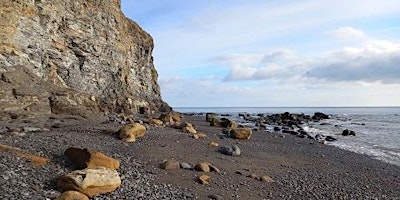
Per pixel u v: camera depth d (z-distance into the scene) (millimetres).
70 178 9852
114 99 45844
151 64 71625
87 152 12391
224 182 13414
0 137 16781
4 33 29547
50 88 32031
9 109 25391
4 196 8828
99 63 45938
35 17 34312
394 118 93562
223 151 19922
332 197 13242
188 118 60062
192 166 15148
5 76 27781
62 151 14242
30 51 32969
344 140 37656
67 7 40531
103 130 22562
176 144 20922
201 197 11141
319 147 29047
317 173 17719
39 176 10867
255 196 12180
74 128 23406
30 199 8898
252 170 16328
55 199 8969
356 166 21250
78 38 41875
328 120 78375
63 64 38750
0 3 29438
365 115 117562
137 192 10672
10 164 11398
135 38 63531
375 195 14422
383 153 28484
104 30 48312
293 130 45844
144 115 48906
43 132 20453
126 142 19547
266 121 63875
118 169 12969
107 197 9891
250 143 26859
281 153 23156
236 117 82688
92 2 45938
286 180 15133
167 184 12156
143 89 64562
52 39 37250
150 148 18578
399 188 16312
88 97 36250
